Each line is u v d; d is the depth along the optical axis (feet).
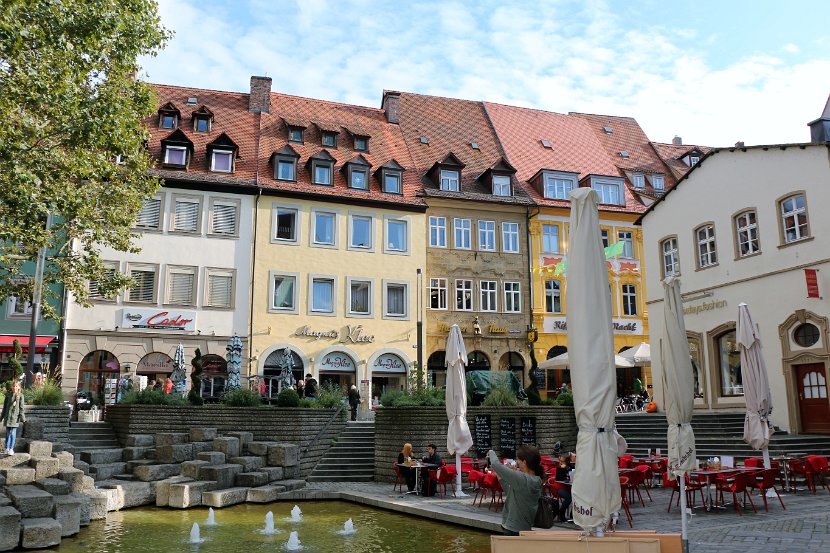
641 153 157.17
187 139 111.75
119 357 102.94
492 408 70.59
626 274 134.00
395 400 69.67
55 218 94.27
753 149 87.35
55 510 40.50
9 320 99.86
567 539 23.54
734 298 88.79
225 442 61.82
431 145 138.21
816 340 77.61
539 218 131.03
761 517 42.55
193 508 52.54
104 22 60.70
